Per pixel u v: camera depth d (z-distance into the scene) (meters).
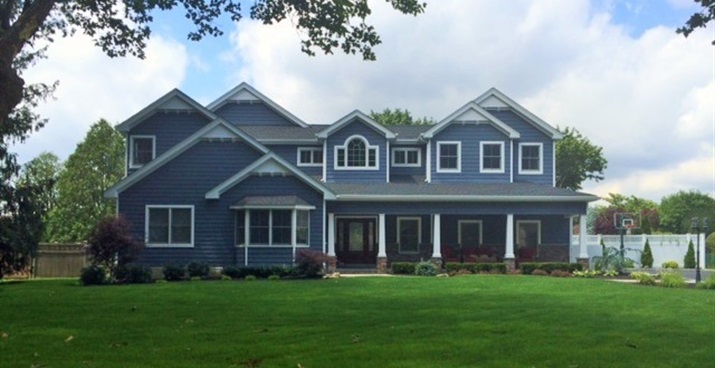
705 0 11.67
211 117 30.84
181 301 15.80
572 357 9.05
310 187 28.56
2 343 10.07
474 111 32.78
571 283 21.44
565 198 30.53
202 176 28.44
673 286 22.38
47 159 57.72
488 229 33.34
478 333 10.98
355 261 33.00
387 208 30.45
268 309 14.18
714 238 45.47
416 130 34.78
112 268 24.25
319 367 8.35
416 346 9.74
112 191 28.05
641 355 9.22
